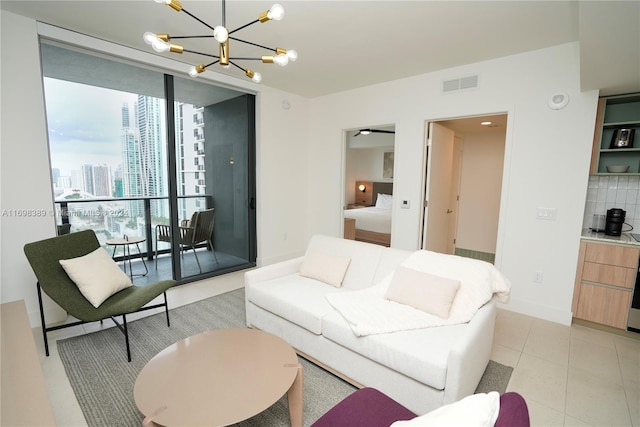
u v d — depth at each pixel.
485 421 0.75
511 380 2.05
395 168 3.98
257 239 4.57
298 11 2.32
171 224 3.67
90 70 3.17
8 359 1.52
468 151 5.20
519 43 2.78
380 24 2.50
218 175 4.16
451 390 1.48
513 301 3.15
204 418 1.24
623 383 2.03
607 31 1.73
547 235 2.93
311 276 2.72
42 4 2.27
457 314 1.96
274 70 3.60
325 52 3.06
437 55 3.10
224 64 1.87
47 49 2.83
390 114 3.99
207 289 3.63
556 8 2.20
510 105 3.06
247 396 1.37
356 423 1.18
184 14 2.41
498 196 4.95
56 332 2.58
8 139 2.44
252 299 2.54
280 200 4.70
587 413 1.76
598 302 2.71
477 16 2.34
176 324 2.75
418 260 2.32
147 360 2.21
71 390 1.89
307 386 1.97
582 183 2.74
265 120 4.34
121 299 2.42
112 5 2.29
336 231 4.80
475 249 5.26
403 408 1.26
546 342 2.53
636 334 2.59
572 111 2.75
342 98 4.50
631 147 2.76
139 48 3.07
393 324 1.84
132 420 1.67
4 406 1.20
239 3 2.25
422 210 3.87
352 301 2.17
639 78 2.33
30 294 2.62
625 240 2.58
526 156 3.00
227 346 1.78
